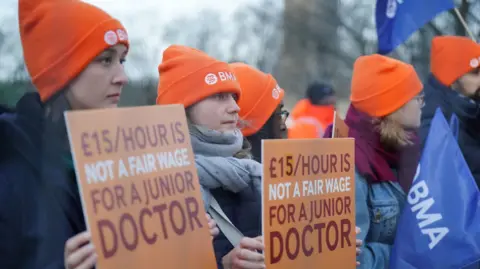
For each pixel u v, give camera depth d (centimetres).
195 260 186
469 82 344
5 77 198
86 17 192
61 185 181
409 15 339
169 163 185
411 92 292
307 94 356
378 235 273
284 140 216
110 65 197
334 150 232
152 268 176
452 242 274
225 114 233
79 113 168
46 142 183
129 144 177
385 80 289
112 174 172
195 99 230
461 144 329
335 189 232
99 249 167
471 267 294
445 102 335
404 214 277
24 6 190
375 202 273
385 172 277
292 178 218
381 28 341
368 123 289
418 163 288
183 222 185
